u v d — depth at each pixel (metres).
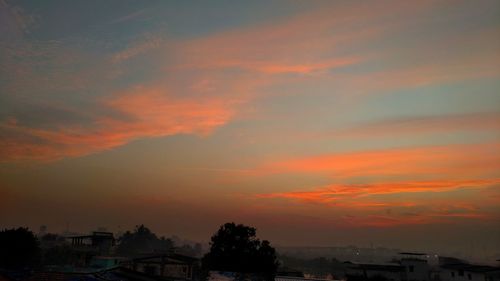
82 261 62.88
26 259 64.62
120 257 57.78
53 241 97.06
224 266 55.91
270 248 58.41
